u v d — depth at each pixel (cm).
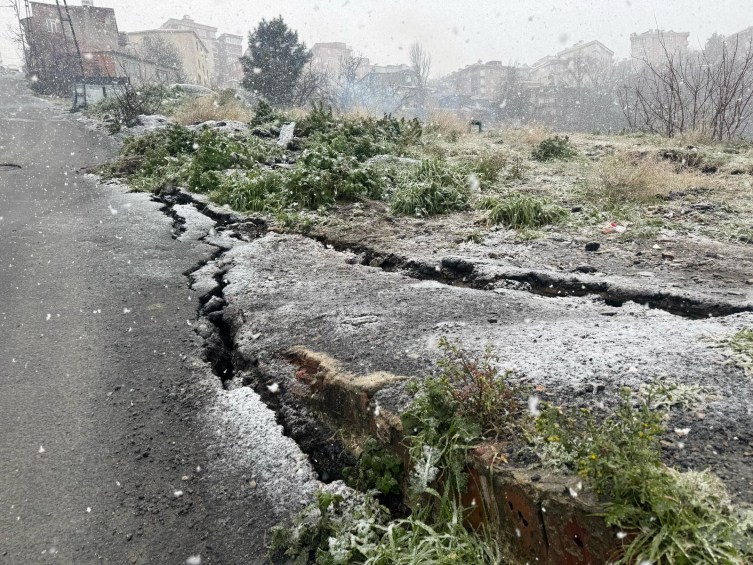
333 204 794
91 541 234
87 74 4138
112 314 442
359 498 249
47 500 254
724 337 294
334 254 594
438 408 241
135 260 570
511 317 371
